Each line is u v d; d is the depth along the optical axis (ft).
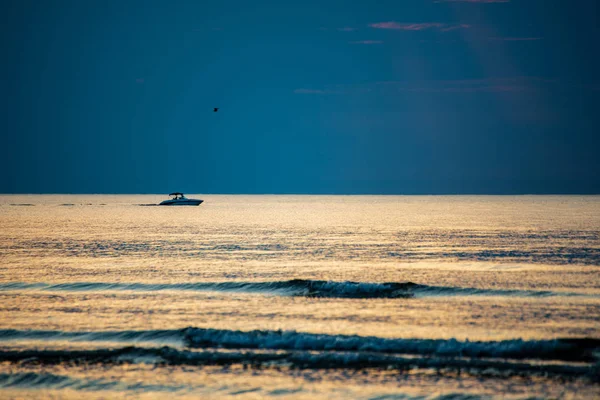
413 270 643.86
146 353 329.31
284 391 281.54
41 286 532.32
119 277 586.45
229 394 279.28
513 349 326.65
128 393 281.33
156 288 524.52
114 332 368.07
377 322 400.06
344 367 308.81
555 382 286.25
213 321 403.75
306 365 312.29
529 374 296.30
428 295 489.67
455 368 305.32
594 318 406.82
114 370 307.78
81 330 376.48
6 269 641.81
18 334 367.66
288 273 620.49
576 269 641.40
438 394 275.18
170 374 302.66
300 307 447.42
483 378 292.40
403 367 307.78
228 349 338.54
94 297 484.33
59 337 361.92
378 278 588.91
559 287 524.11
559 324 391.04
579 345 335.67
